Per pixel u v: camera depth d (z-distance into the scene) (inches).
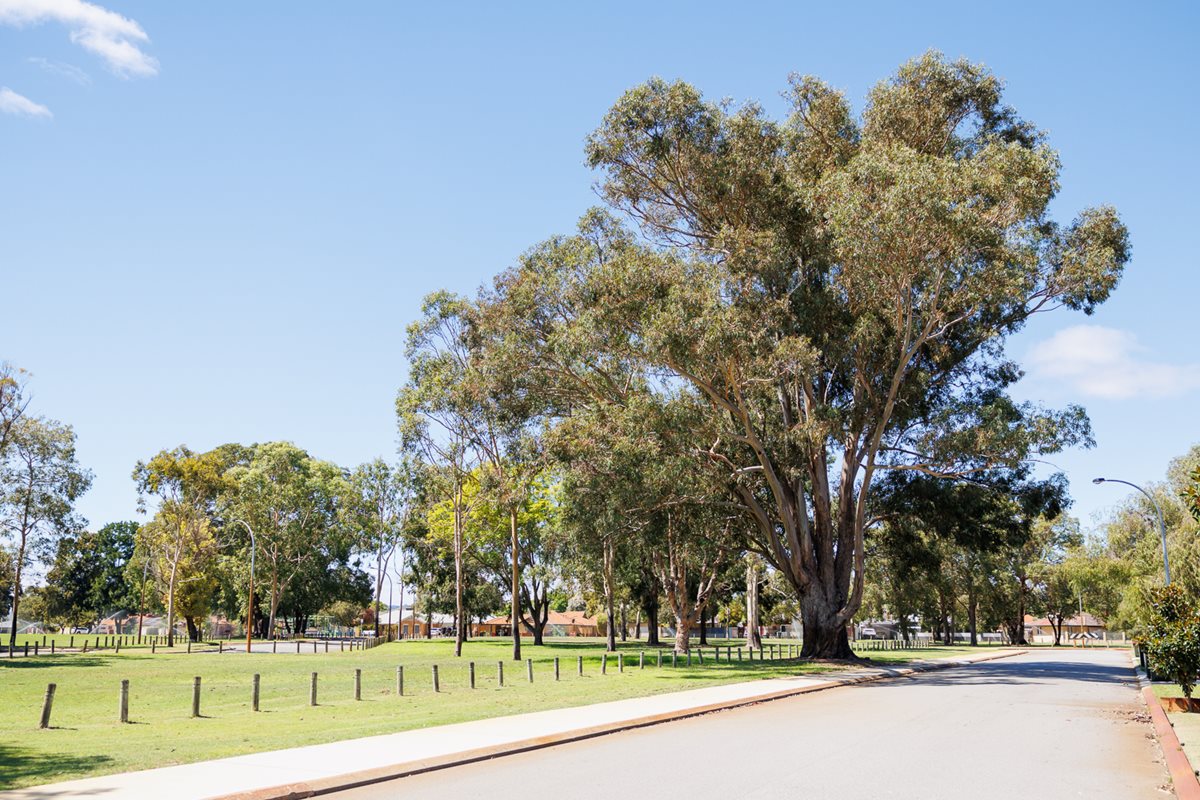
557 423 1721.2
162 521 3184.1
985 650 2839.6
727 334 1253.7
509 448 1913.1
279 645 2992.1
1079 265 1336.1
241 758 501.7
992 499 1691.7
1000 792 405.7
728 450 1578.5
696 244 1600.6
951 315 1515.7
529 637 4429.1
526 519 2733.8
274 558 3526.1
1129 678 1323.8
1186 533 1856.5
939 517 1684.3
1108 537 3368.6
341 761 486.3
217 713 859.4
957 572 3558.1
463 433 2018.9
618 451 1382.9
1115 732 650.2
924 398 1620.3
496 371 1675.7
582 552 1963.6
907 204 1215.6
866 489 1593.3
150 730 700.0
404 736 598.5
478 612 3703.3
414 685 1208.8
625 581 2623.0
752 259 1374.3
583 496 1550.2
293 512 3671.3
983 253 1321.4
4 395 2094.0
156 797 385.4
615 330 1381.6
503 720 702.5
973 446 1397.6
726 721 728.3
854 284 1427.2
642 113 1453.0
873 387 1568.7
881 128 1483.8
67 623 4687.5
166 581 3216.0
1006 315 1504.7
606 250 1578.5
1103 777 452.1
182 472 3139.8
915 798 387.5
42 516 2303.2
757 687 1063.6
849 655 1626.5
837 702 909.2
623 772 459.2
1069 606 3914.9
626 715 735.1
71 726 745.0
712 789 406.3
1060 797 397.4
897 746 558.9
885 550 1905.8
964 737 608.1
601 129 1505.9
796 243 1503.4
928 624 4111.7
